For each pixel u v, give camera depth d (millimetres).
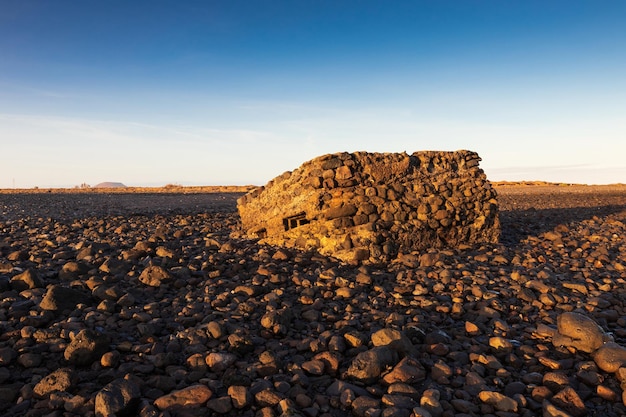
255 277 7305
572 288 7133
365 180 9117
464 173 10125
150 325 5191
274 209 10188
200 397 3672
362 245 8555
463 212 9852
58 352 4578
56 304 5688
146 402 3623
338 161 9016
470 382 4055
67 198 27156
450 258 8805
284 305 6199
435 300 6422
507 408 3609
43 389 3758
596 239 11664
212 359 4344
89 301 6129
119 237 11516
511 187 46000
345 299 6594
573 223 14977
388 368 4242
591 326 4777
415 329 5070
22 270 7566
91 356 4344
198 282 7355
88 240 11039
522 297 6617
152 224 14328
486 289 6984
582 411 3582
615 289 7195
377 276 7609
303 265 8336
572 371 4301
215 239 10969
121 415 3459
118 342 4848
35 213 17609
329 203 9016
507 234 12469
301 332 5363
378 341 4688
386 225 8953
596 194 32750
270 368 4254
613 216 17109
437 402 3592
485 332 5375
